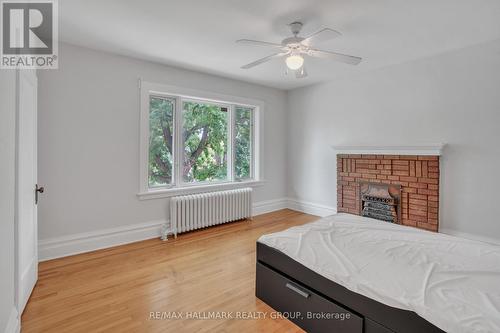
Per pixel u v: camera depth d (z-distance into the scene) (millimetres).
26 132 1955
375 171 3789
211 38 2756
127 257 2879
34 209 2211
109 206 3176
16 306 1639
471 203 3018
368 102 3947
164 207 3627
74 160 2926
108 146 3146
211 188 4094
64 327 1735
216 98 4102
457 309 1183
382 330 1355
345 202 4180
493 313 1142
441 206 3236
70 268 2596
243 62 3482
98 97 3061
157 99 3672
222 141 4457
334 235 2102
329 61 3479
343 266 1623
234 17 2322
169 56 3266
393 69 3648
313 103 4719
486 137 2898
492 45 2832
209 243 3338
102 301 2039
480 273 1477
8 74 1452
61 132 2838
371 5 2117
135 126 3342
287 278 1870
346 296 1518
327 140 4527
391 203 3588
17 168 1641
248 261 2811
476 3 2078
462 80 3047
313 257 1753
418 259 1668
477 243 1936
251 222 4305
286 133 5195
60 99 2822
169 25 2475
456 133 3109
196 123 4105
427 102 3340
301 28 2482
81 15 2279
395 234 2127
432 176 3240
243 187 4520
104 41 2822
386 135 3758
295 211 5031
